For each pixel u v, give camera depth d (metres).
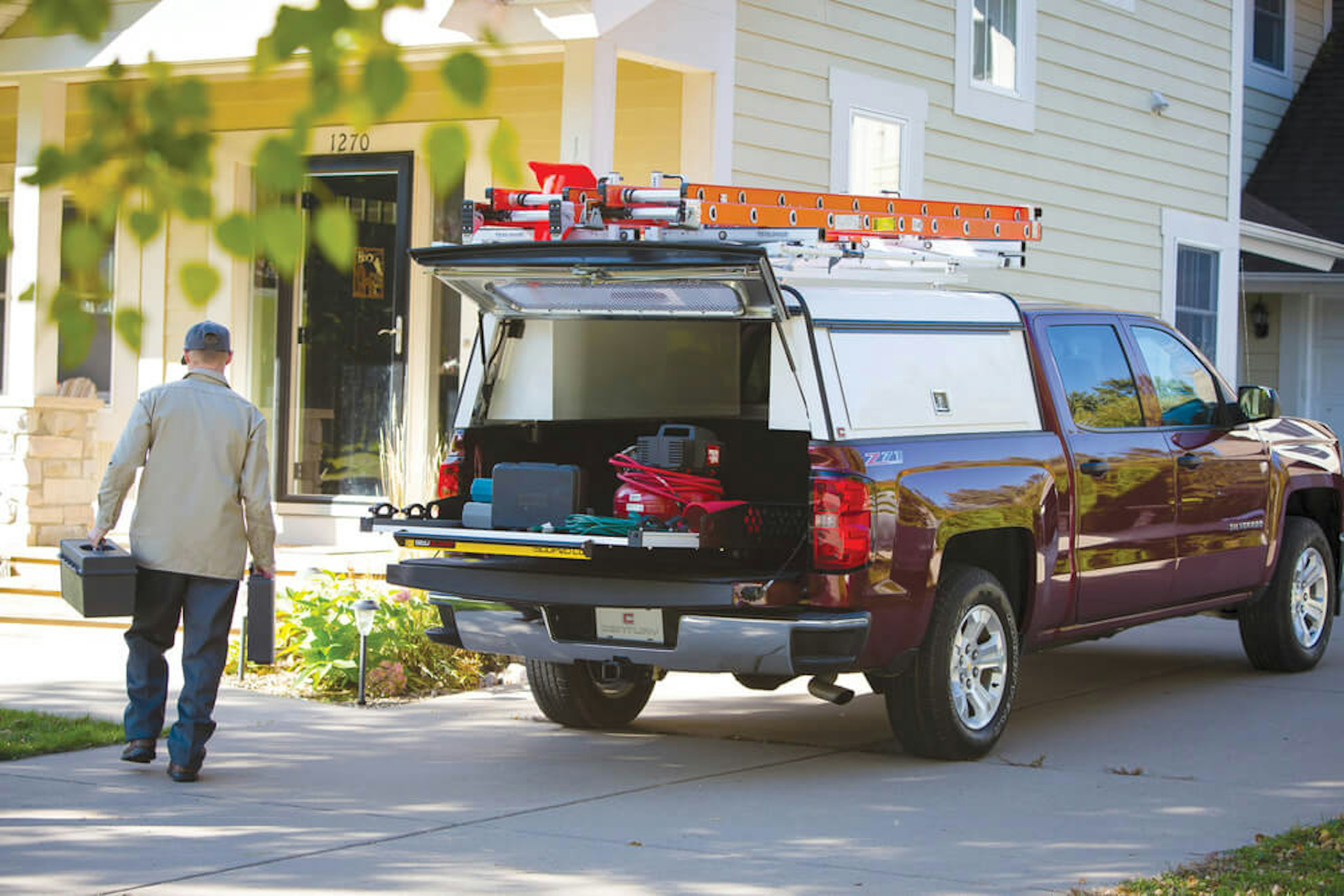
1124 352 20.31
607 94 23.45
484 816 14.50
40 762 16.39
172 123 6.97
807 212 17.69
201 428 15.66
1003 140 33.62
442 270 16.66
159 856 12.90
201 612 15.72
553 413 18.42
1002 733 18.58
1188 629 28.66
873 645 15.73
